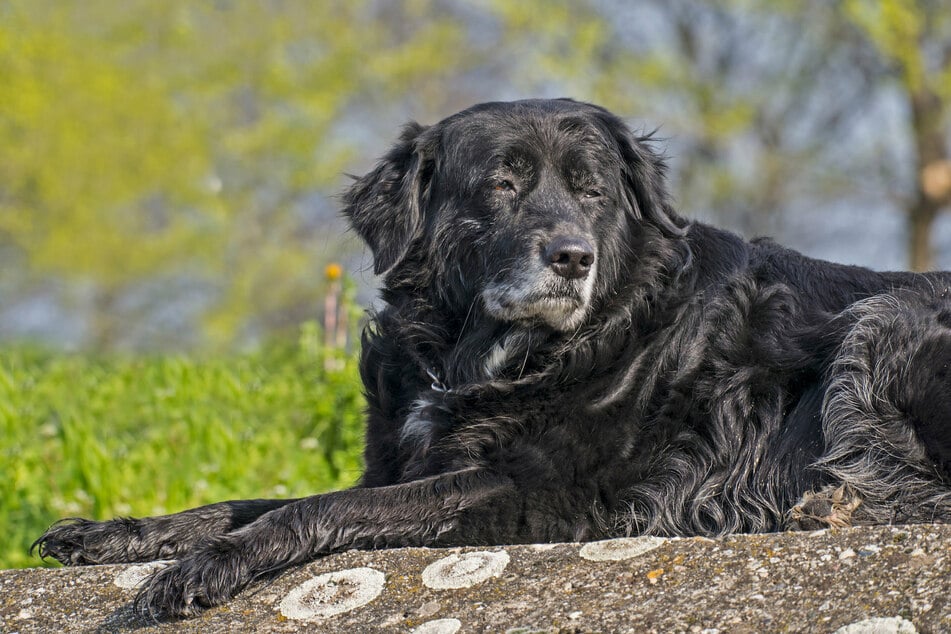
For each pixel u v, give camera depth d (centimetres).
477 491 688
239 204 3753
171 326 3750
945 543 535
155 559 732
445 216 796
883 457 686
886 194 3572
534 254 739
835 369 716
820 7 3484
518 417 721
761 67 3797
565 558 593
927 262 3528
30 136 3381
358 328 1393
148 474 1198
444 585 591
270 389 1511
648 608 544
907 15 2942
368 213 828
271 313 3838
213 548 635
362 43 3812
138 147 3491
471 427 723
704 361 740
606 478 711
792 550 560
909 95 3388
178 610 609
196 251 3597
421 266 809
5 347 2095
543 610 558
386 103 4025
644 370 736
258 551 639
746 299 759
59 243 3416
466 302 788
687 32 3819
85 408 1455
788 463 718
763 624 518
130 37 3647
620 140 815
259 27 3750
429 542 679
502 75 4128
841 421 700
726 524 714
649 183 802
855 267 802
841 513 668
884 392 695
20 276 3562
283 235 3850
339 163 3769
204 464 1224
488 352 773
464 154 787
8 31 3328
